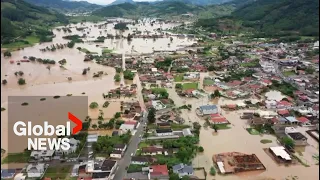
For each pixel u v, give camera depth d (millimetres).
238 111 166375
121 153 116875
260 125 145375
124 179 102000
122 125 141000
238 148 125375
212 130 142875
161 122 147625
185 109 168375
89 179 100625
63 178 102750
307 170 110375
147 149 119938
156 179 100438
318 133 138875
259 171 109375
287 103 172750
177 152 117688
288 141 125938
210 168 110312
